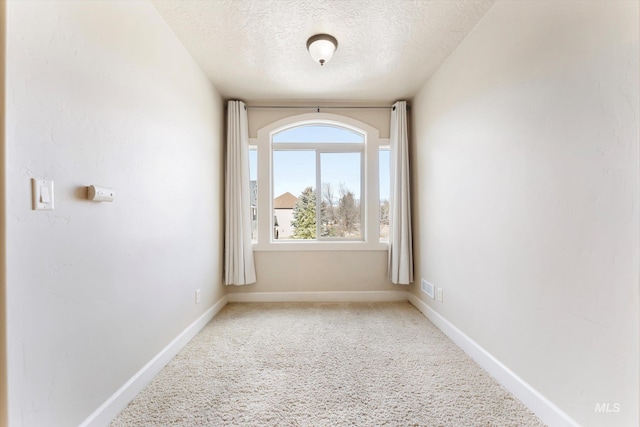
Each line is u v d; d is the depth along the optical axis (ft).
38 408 3.32
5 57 2.95
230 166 10.23
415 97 10.13
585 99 3.77
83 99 3.93
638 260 3.21
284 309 9.90
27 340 3.19
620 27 3.34
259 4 5.77
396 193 10.41
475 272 6.38
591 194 3.71
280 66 8.23
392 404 4.83
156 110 5.83
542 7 4.47
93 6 4.11
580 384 3.86
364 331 7.95
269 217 10.90
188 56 7.38
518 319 5.02
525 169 4.85
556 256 4.23
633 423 3.27
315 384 5.41
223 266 10.34
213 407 4.76
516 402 4.89
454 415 4.56
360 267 10.98
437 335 7.70
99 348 4.25
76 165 3.82
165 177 6.17
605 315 3.55
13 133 3.03
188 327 7.32
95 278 4.17
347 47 7.31
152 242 5.66
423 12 6.03
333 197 11.28
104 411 4.31
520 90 4.97
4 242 2.97
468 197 6.68
